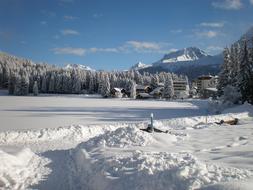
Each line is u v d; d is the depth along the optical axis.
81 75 166.00
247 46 56.25
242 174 7.63
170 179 7.41
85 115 41.22
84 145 14.45
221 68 66.69
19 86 139.25
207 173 7.58
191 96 138.12
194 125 26.47
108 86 132.50
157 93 126.81
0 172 9.87
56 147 16.30
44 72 166.75
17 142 17.50
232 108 46.84
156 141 14.91
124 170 8.88
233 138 17.50
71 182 9.69
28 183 9.60
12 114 41.91
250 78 54.53
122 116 40.78
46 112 45.84
